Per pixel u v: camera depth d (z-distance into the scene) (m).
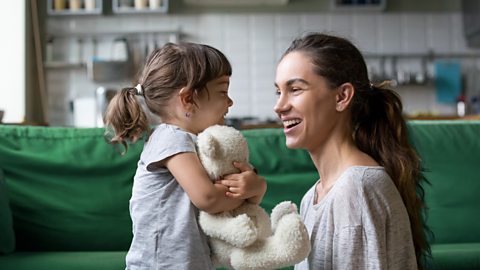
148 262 1.09
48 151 2.09
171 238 1.08
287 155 2.17
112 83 5.66
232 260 1.04
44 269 1.72
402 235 1.10
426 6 5.84
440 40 5.84
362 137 1.21
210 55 1.17
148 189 1.13
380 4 5.73
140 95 1.24
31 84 5.40
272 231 1.09
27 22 5.27
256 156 2.15
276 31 5.78
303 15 5.78
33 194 2.03
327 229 1.10
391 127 1.21
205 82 1.14
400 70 5.82
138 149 2.12
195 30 5.74
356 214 1.06
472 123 2.31
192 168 1.06
